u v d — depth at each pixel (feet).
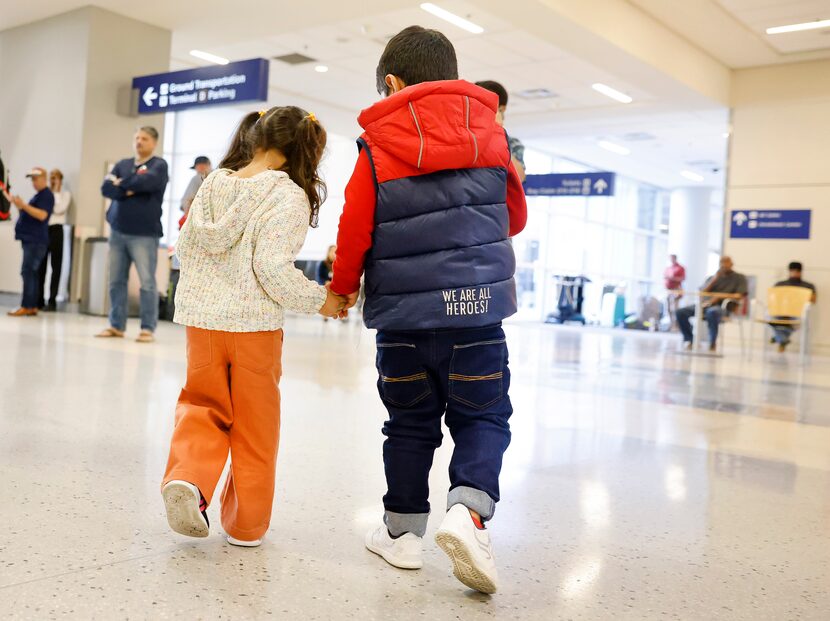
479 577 4.63
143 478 7.00
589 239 69.82
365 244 5.14
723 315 34.81
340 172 55.01
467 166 5.08
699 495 8.03
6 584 4.38
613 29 31.76
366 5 31.09
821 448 11.51
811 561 6.04
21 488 6.40
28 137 34.58
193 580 4.67
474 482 4.88
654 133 51.78
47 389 11.55
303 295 5.19
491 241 5.15
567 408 13.88
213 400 5.34
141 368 14.67
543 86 42.50
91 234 32.19
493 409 5.27
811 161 39.60
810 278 39.55
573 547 5.99
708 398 17.11
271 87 46.11
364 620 4.30
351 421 10.75
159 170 19.89
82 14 32.68
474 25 33.63
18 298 33.58
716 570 5.67
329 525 6.04
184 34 36.04
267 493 5.37
